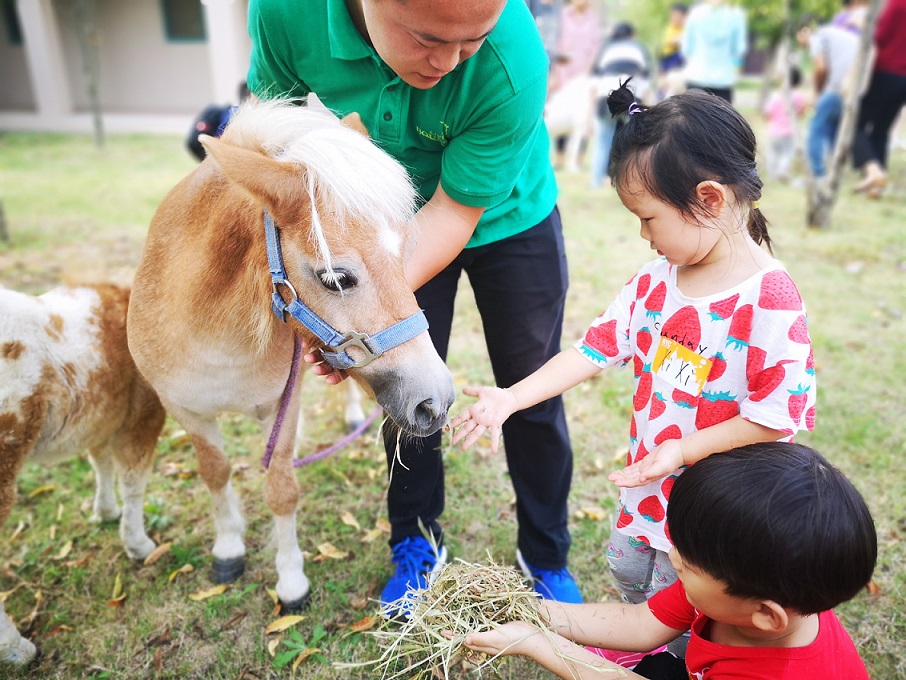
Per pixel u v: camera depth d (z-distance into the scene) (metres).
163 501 2.92
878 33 6.76
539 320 2.15
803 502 1.24
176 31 15.13
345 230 1.58
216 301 1.91
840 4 11.19
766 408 1.47
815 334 4.25
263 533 2.76
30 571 2.55
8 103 15.94
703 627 1.50
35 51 13.23
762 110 12.67
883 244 5.84
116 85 15.52
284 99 1.84
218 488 2.37
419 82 1.61
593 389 3.79
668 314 1.63
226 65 12.14
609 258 5.72
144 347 2.07
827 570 1.23
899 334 4.29
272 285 1.78
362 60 1.77
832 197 6.18
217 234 1.88
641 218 1.55
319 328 1.67
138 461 2.46
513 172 1.83
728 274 1.53
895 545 2.60
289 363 2.10
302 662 2.16
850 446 3.19
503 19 1.66
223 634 2.28
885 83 6.88
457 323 4.57
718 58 7.92
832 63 6.98
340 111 1.94
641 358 1.74
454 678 2.05
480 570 1.79
